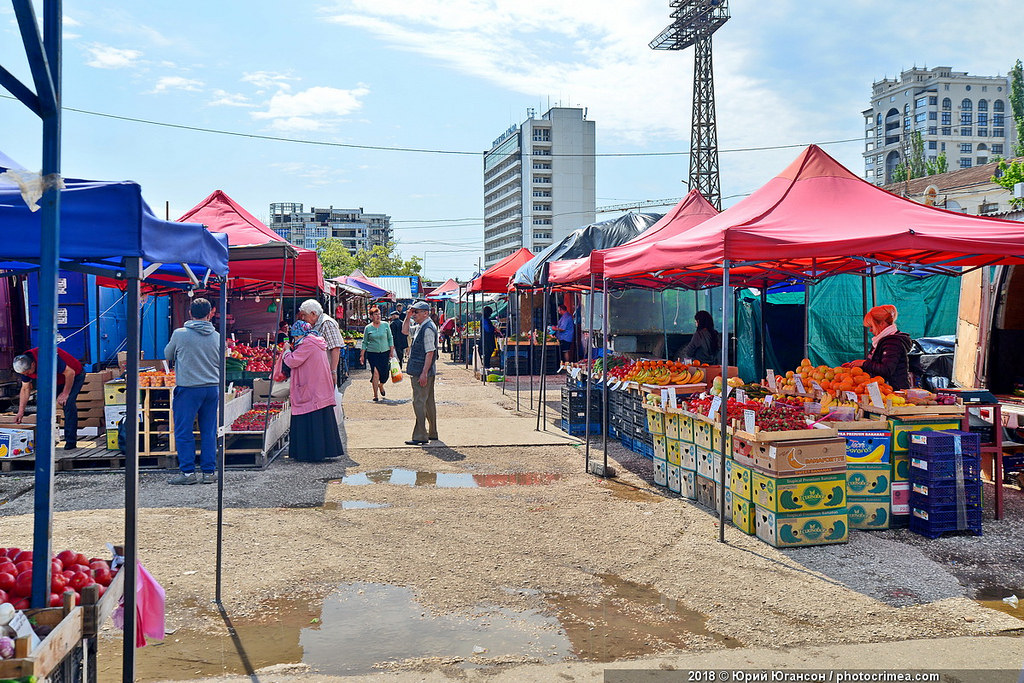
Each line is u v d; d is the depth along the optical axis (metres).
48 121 3.04
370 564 5.89
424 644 4.50
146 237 3.62
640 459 10.13
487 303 25.94
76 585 3.21
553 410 15.13
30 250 3.46
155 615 3.78
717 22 54.59
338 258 80.62
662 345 16.55
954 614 4.89
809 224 7.11
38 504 3.02
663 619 4.87
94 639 3.08
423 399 11.20
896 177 77.12
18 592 3.01
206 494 7.98
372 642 4.52
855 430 6.78
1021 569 5.78
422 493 8.18
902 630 4.65
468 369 26.27
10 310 12.27
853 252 6.30
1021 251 6.17
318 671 4.13
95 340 13.52
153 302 15.02
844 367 8.18
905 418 6.84
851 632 4.63
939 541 6.48
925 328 14.27
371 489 8.34
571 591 5.36
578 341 20.81
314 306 9.94
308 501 7.79
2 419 9.45
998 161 38.66
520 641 4.54
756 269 10.47
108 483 8.48
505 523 7.03
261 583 5.46
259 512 7.31
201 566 5.77
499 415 14.45
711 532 6.72
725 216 8.52
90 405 10.63
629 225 15.76
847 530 6.44
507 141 179.50
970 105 179.62
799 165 8.12
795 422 6.53
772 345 14.31
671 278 11.84
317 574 5.66
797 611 4.96
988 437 7.44
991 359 10.23
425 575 5.67
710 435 7.51
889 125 188.25
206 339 8.59
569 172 164.38
